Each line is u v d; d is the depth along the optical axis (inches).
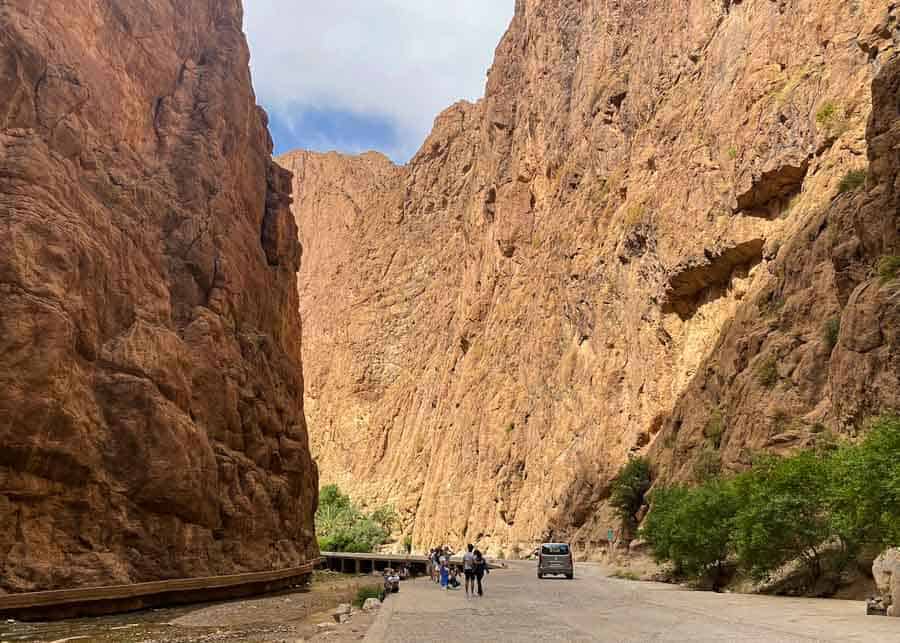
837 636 483.8
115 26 1552.7
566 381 2925.7
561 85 3624.5
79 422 1120.2
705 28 2481.5
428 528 3927.2
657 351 2304.4
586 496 2442.2
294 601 1378.0
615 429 2448.3
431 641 521.3
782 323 1603.1
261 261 1934.1
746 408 1537.9
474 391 3843.5
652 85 2719.0
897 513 661.9
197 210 1644.9
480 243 4296.3
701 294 2236.7
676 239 2273.6
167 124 1690.5
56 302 1119.0
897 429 707.4
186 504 1291.8
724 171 2140.7
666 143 2496.3
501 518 3307.1
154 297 1407.5
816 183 1758.1
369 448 5162.4
